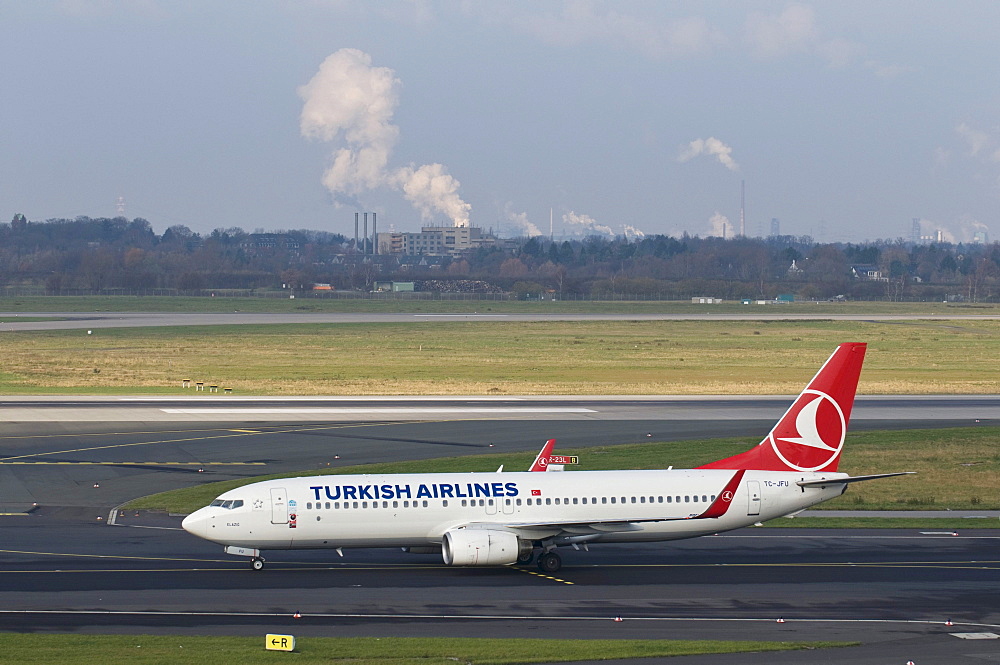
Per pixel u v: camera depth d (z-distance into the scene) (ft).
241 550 607.37
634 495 634.02
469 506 618.03
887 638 489.26
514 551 598.75
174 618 511.40
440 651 453.99
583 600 557.74
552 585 589.32
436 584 587.68
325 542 607.37
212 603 540.52
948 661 450.71
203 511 601.62
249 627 496.23
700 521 639.35
